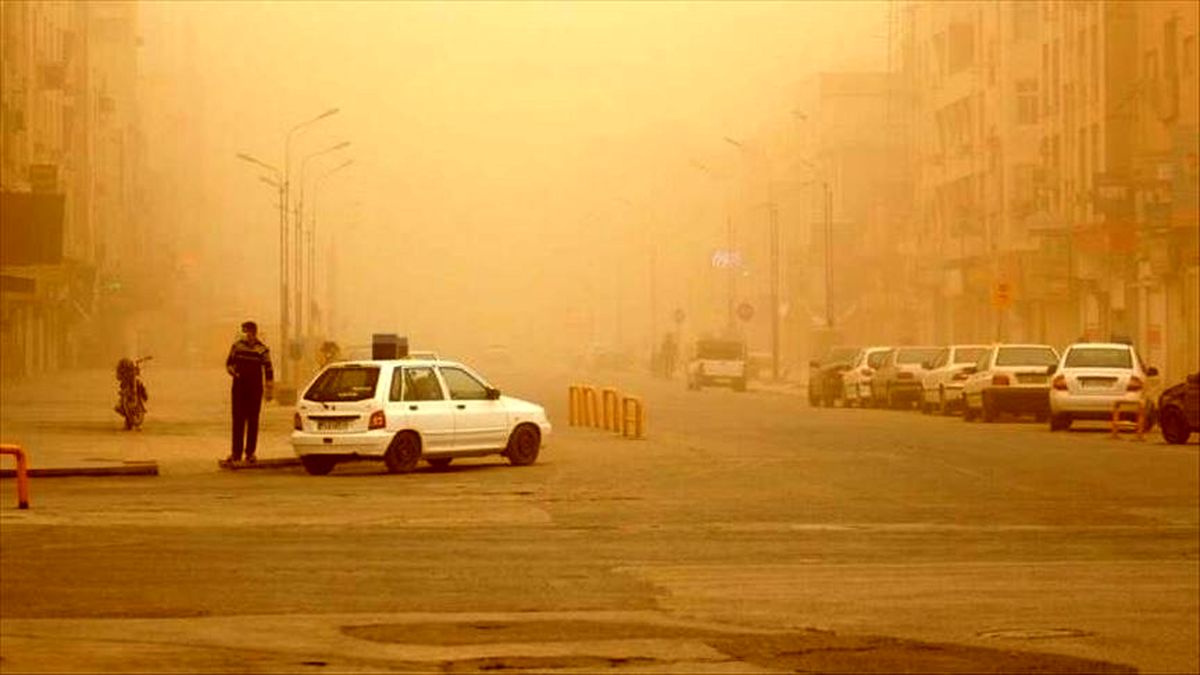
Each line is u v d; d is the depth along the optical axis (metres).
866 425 64.12
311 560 24.02
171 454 45.84
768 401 92.94
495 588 21.42
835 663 16.27
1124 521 29.75
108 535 26.94
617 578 22.39
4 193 68.75
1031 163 105.56
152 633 17.86
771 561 24.23
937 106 124.62
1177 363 80.62
